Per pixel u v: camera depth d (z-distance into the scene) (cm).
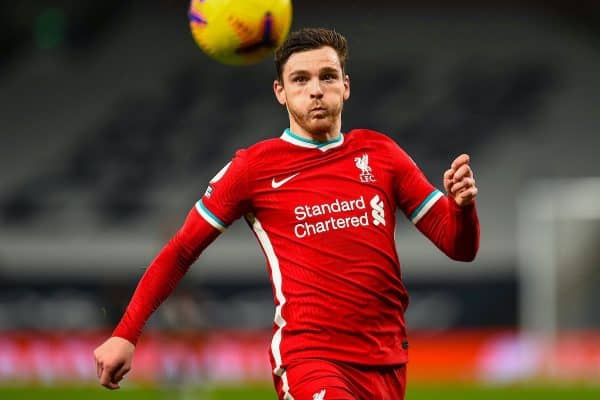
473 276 7906
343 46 1838
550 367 7181
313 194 1784
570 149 9412
